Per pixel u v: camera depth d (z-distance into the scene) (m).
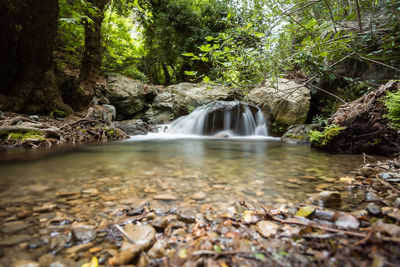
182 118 8.59
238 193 1.44
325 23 3.11
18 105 4.78
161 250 0.80
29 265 0.71
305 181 1.74
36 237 0.88
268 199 1.34
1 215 1.07
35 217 1.05
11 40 4.24
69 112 5.93
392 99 2.84
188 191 1.47
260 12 3.47
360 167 2.29
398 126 2.86
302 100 7.33
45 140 3.67
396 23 3.10
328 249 0.79
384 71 4.90
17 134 3.51
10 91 4.71
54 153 2.93
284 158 2.87
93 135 4.76
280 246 0.83
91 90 6.87
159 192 1.44
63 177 1.76
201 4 12.23
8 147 3.27
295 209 1.19
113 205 1.21
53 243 0.84
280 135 7.50
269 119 7.80
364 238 0.81
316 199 1.30
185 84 10.36
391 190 1.45
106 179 1.71
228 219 1.06
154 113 9.38
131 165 2.26
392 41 3.16
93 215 1.09
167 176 1.84
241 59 3.31
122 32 10.33
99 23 6.74
